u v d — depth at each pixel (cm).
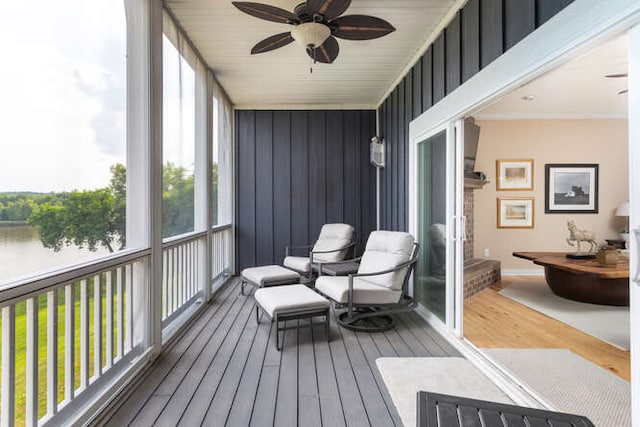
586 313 369
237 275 561
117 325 221
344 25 249
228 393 208
